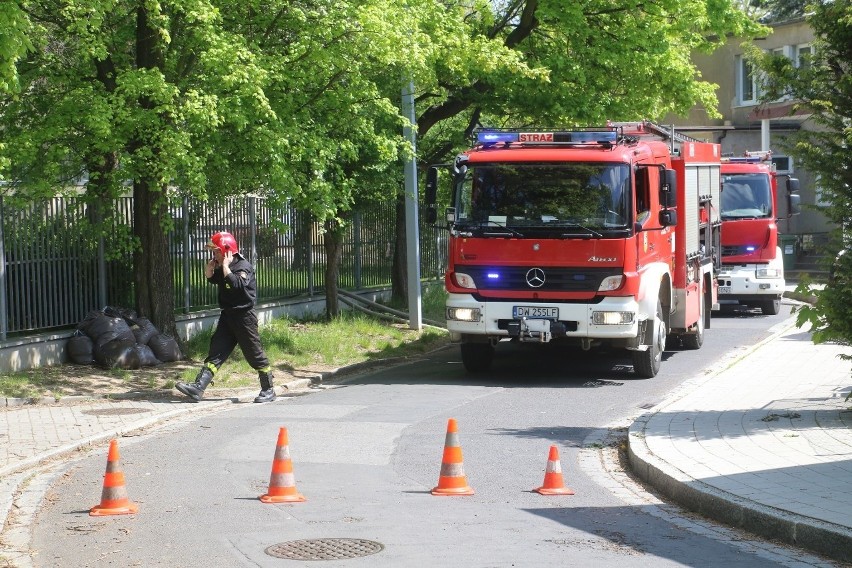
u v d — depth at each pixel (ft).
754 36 100.58
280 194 65.87
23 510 33.22
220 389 59.62
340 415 51.37
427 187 64.44
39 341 61.82
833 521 28.48
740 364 64.54
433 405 54.34
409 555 27.40
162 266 68.74
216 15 59.77
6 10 44.04
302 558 27.17
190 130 62.28
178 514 32.17
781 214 104.17
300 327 83.61
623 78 96.27
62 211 64.64
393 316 92.94
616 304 60.95
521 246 61.87
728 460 36.94
